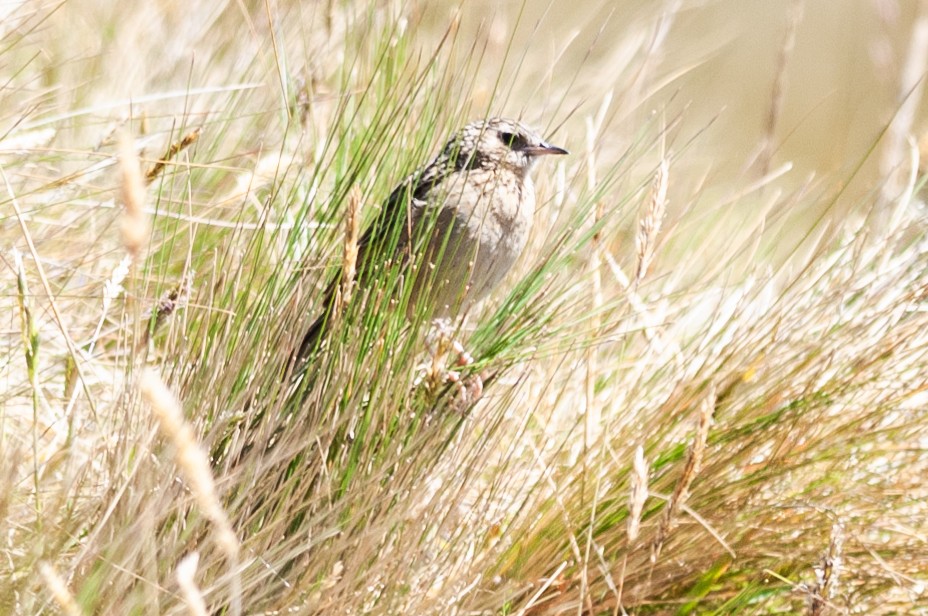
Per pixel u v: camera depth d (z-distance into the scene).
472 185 9.55
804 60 23.95
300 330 8.12
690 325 10.62
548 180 11.80
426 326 8.12
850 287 9.67
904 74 13.34
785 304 9.51
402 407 8.02
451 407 8.06
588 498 8.51
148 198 10.20
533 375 9.56
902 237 10.70
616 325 9.77
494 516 8.39
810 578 8.55
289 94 11.16
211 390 7.89
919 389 8.95
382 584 7.65
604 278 10.40
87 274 9.34
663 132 10.97
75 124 11.01
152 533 6.89
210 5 13.10
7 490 6.92
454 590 7.77
